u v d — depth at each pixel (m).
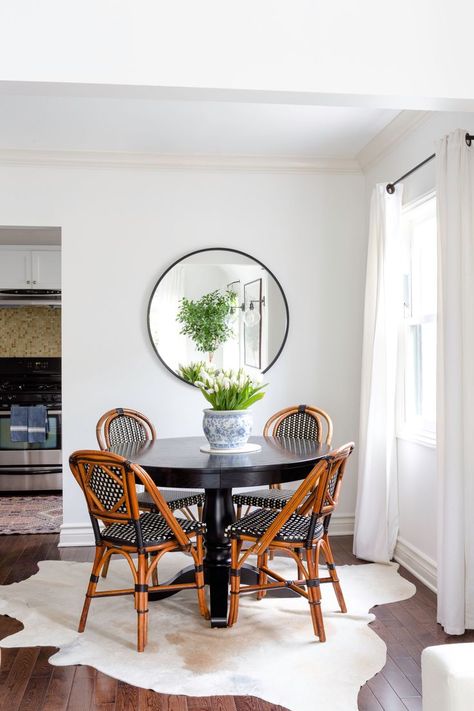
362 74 2.55
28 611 3.45
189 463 3.25
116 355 4.85
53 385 6.95
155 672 2.77
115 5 2.44
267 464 3.22
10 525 5.32
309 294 5.02
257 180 4.96
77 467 3.13
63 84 2.43
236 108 3.97
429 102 2.64
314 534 3.11
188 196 4.90
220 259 4.92
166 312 4.87
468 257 3.21
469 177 3.21
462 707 1.60
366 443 4.34
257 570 3.74
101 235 4.83
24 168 4.77
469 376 3.21
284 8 2.52
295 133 4.42
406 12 2.58
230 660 2.87
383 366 4.29
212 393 3.70
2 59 2.39
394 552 4.42
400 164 4.33
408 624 3.27
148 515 3.43
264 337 4.97
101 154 4.76
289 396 5.00
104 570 3.96
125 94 2.54
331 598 3.62
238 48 2.49
